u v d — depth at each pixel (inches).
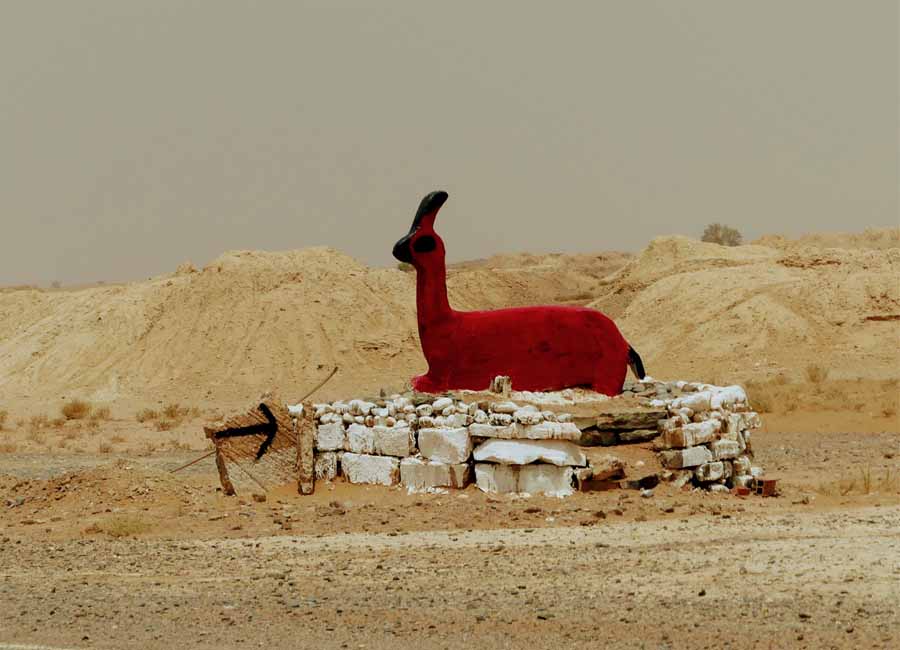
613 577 843.4
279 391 3294.8
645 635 697.6
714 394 1263.5
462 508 1107.9
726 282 3823.8
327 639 714.8
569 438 1155.3
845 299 3511.3
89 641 725.9
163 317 3907.5
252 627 747.4
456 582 848.9
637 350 3614.7
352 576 880.9
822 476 1473.9
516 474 1159.6
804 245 5753.0
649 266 4891.7
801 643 671.8
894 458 1674.5
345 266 4239.7
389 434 1207.6
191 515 1167.6
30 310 4360.2
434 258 1302.9
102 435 2500.0
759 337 3422.7
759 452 1790.1
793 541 943.0
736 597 775.7
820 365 3164.4
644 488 1164.5
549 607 766.5
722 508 1102.4
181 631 743.7
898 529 984.3
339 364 3555.6
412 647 691.4
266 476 1252.5
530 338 1294.3
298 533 1053.8
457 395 1250.0
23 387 3609.7
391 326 3809.1
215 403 3196.4
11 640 733.3
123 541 1061.8
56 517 1204.5
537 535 995.3
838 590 784.9
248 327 3737.7
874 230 6348.4
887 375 2977.4
